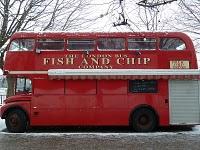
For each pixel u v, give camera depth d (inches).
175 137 646.5
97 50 727.1
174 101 722.8
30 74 724.0
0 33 919.0
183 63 724.0
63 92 724.0
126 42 729.6
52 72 715.4
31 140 620.1
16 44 730.2
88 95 724.0
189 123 720.3
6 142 598.5
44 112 721.0
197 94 725.3
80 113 720.3
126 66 724.0
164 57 725.3
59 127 804.6
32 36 730.8
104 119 719.7
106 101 721.6
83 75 716.0
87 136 665.6
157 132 713.6
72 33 733.3
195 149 522.9
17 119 722.2
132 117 721.6
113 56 725.3
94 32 733.9
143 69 719.1
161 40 730.2
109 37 730.8
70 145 565.0
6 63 726.5
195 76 717.3
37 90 723.4
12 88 731.4
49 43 730.2
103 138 639.1
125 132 721.6
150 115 720.3
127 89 724.0
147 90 724.7
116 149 525.0
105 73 716.0
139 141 602.5
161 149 523.8
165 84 725.3
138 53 724.7
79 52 727.1
